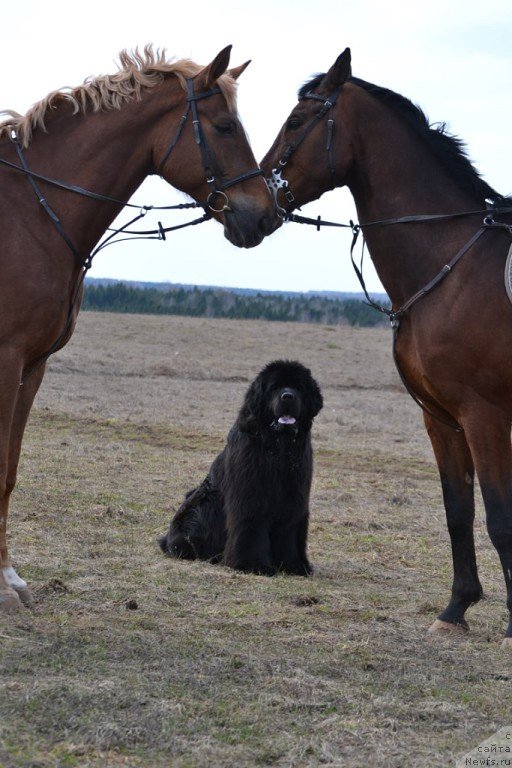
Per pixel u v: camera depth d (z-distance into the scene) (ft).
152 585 20.70
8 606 17.40
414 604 20.97
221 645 16.42
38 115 17.79
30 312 16.99
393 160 18.62
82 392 63.21
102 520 27.68
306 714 13.38
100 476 34.35
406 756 12.08
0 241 16.94
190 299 189.06
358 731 12.82
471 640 18.20
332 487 35.94
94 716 12.62
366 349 110.73
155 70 18.16
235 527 24.29
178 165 17.93
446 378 17.69
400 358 18.90
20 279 16.89
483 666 16.35
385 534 28.89
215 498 25.73
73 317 18.35
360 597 21.36
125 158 18.07
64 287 17.66
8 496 18.29
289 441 24.11
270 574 23.85
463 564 19.01
